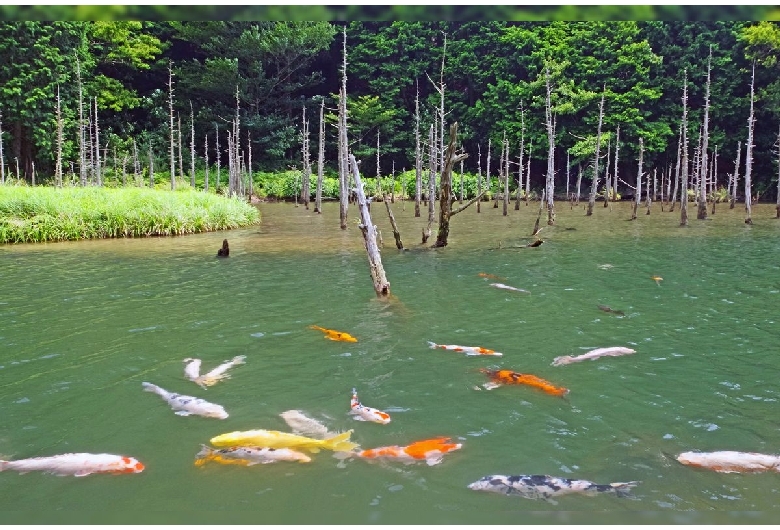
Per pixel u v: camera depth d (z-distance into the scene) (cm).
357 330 724
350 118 4422
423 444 405
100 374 570
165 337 695
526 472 384
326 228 2170
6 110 3022
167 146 4103
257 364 596
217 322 764
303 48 4397
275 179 4231
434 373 567
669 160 4138
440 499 352
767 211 3047
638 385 536
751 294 938
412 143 4584
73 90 3341
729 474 379
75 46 3353
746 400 501
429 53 4678
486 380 547
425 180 4062
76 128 3378
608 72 3962
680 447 418
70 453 406
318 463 393
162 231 1869
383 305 866
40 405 495
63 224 1694
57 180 2762
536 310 830
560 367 586
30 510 343
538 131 4116
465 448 414
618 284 1030
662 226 2223
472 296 928
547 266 1247
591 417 468
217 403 496
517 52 4347
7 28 2919
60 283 1037
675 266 1237
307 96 5016
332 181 4159
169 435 438
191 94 4438
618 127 3688
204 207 2147
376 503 348
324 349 645
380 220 2619
